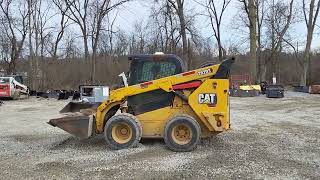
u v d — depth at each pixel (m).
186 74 10.95
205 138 12.13
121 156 10.05
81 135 11.02
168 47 46.09
